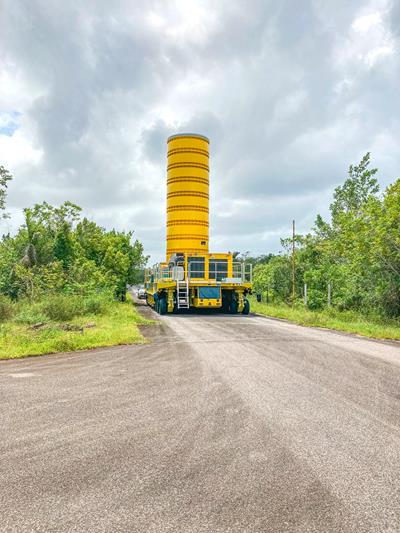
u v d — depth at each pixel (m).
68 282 28.83
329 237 34.09
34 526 2.87
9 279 29.08
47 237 33.97
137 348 11.20
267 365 8.68
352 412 5.44
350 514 3.02
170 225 33.19
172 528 2.84
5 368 8.52
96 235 38.84
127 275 42.41
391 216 19.83
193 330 15.76
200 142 32.78
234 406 5.67
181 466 3.79
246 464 3.84
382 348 11.43
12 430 4.76
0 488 3.40
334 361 9.25
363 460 3.94
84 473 3.65
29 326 15.31
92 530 2.82
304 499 3.22
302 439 4.46
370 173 35.25
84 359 9.55
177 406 5.68
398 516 3.00
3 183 31.44
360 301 24.06
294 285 31.52
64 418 5.18
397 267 20.56
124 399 6.05
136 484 3.45
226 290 25.64
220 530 2.82
